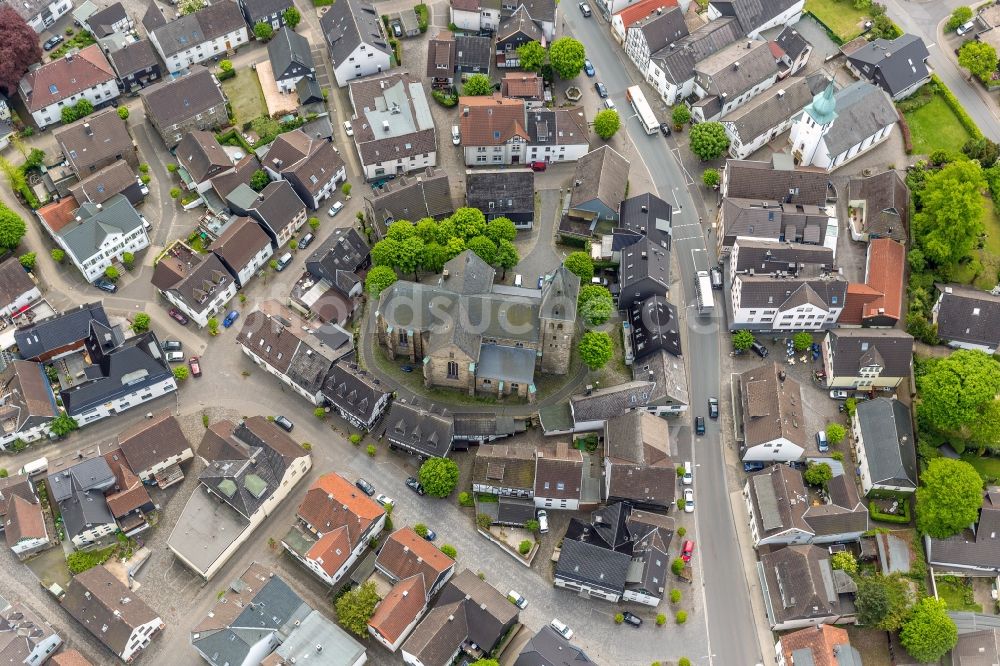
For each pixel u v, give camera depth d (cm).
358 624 16775
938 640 16700
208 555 17638
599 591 17612
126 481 18462
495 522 18588
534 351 19850
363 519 17738
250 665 16538
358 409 19388
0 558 17975
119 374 19538
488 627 16750
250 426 18950
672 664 17125
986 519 18125
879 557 18238
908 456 18975
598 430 19788
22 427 19025
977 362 19238
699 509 18938
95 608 16875
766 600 17662
